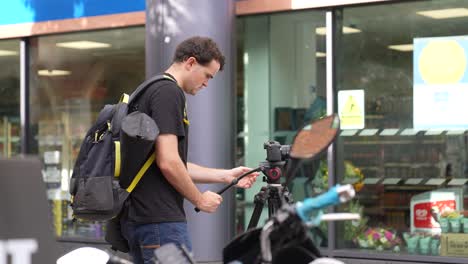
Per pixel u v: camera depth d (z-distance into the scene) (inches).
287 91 572.1
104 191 281.7
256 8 573.0
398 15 535.2
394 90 537.0
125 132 269.7
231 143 566.9
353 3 539.2
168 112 275.0
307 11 563.2
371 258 538.6
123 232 290.4
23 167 145.8
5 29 677.3
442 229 523.2
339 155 554.6
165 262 150.7
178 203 283.4
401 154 535.5
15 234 144.1
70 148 661.9
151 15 562.6
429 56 526.0
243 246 163.0
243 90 585.3
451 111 520.4
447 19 520.7
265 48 577.9
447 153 521.7
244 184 310.3
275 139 575.8
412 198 532.4
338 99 555.2
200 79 293.1
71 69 657.6
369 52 544.7
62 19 647.8
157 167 279.9
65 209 661.9
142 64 618.2
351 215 144.7
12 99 688.4
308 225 146.1
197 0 551.5
